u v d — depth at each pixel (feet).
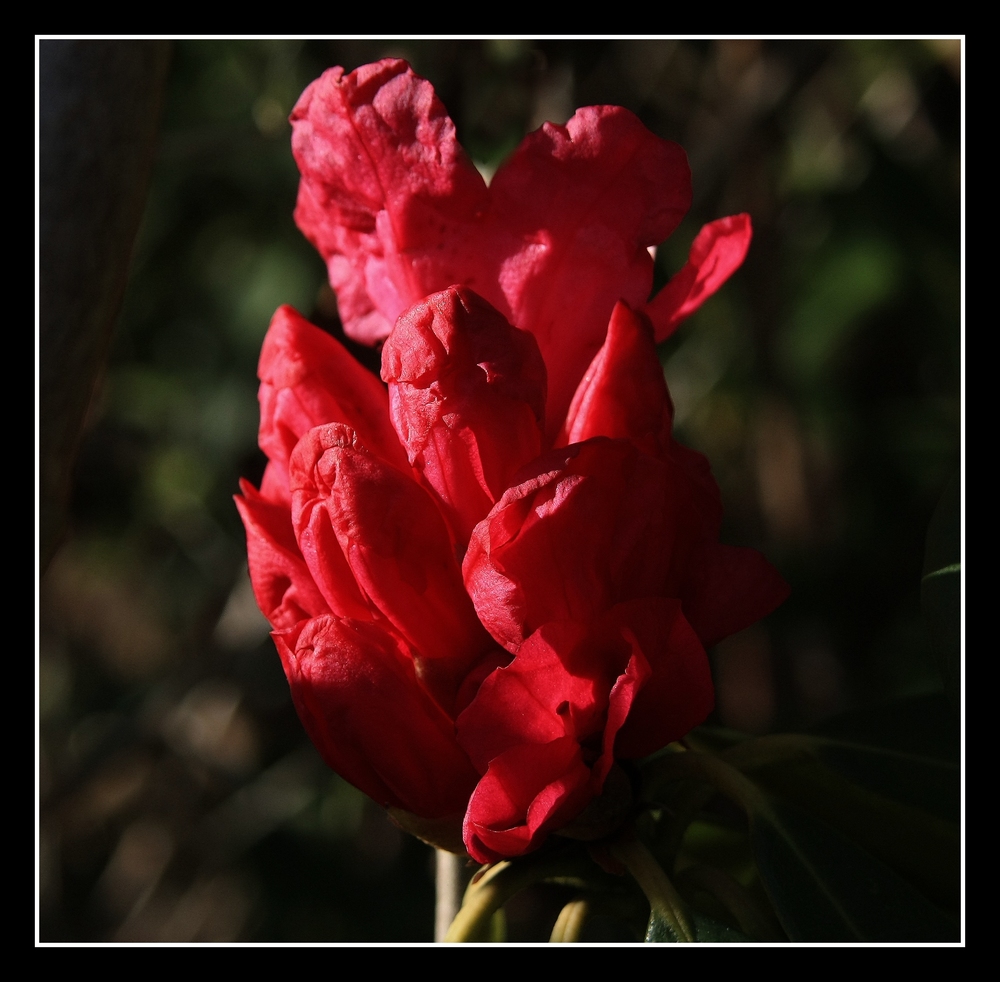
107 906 4.42
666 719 1.85
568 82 2.64
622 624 1.82
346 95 1.86
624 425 1.84
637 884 1.92
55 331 1.82
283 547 1.90
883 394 4.29
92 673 5.03
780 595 1.86
